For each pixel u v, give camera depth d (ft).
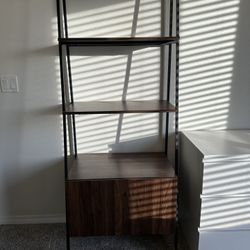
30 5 5.84
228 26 6.13
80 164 6.08
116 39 5.12
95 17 5.96
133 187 5.42
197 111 6.59
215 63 6.32
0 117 6.41
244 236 5.49
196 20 6.07
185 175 6.37
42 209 7.04
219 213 5.36
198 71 6.35
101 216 5.55
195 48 6.23
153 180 5.39
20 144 6.61
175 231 5.70
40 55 6.12
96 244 6.32
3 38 5.98
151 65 6.27
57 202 7.03
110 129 6.61
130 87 6.39
